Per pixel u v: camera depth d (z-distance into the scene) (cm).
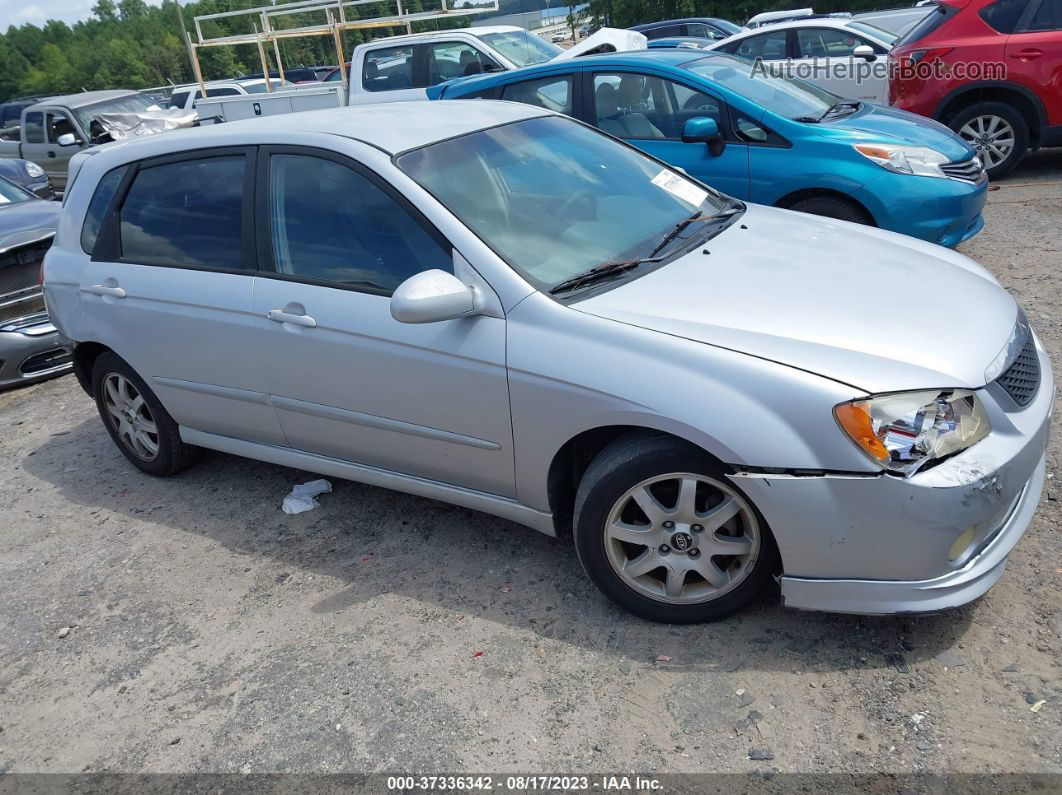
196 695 289
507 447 297
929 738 234
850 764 230
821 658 266
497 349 287
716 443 251
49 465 487
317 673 290
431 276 280
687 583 285
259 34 1321
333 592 333
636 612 290
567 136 389
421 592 325
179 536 390
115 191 407
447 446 314
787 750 237
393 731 262
